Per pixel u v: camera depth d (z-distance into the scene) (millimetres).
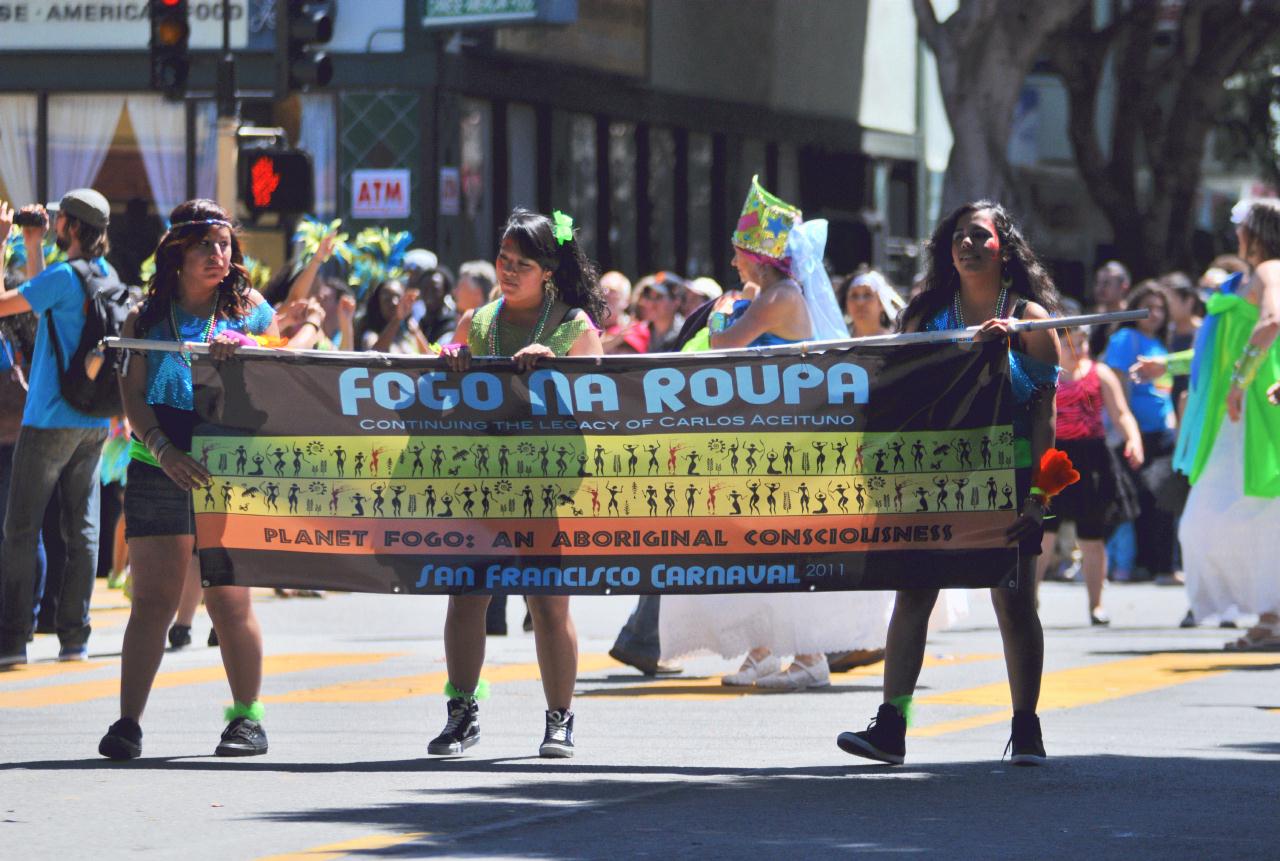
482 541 11844
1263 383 17641
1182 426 18172
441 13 34750
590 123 40812
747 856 9125
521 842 9445
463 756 12086
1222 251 57781
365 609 22391
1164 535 25875
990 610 21656
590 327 11977
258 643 12109
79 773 11422
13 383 18547
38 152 36188
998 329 11297
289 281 19516
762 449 11703
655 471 11766
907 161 54656
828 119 50125
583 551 11812
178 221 11953
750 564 11750
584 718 13703
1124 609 22422
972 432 11523
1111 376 21125
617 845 9367
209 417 11750
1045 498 11438
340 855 9195
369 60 35156
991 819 9992
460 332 12430
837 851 9234
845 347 11617
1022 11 39031
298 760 11906
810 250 14797
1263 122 54656
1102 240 63594
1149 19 49938
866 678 15898
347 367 11781
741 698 14750
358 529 11836
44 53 35969
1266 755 11977
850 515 11648
